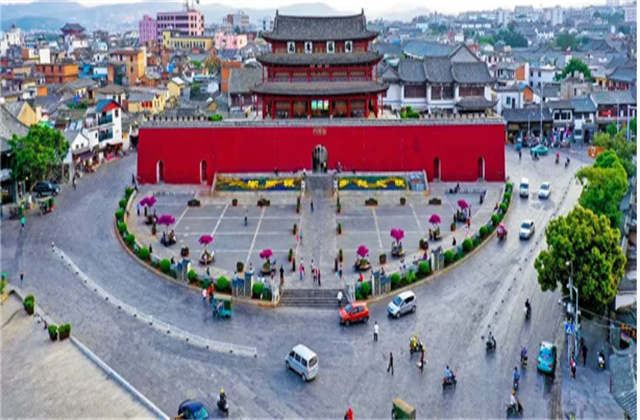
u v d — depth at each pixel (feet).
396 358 183.32
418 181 348.38
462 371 176.14
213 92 633.61
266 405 161.68
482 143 366.84
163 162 367.45
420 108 486.79
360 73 380.99
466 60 552.82
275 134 365.40
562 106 477.36
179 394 165.99
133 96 548.31
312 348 189.57
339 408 160.45
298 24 380.78
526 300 217.15
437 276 240.12
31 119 422.82
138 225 294.87
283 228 290.15
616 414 155.33
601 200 255.29
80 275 240.73
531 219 303.27
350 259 252.01
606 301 188.96
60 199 340.39
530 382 169.89
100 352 186.60
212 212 315.78
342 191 339.57
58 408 157.99
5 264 250.37
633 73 555.69
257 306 218.59
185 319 207.92
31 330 198.59
